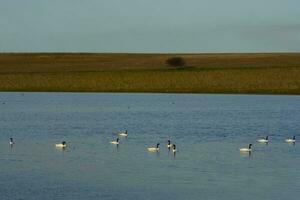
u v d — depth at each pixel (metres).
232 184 54.19
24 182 54.25
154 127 96.56
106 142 78.38
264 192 51.59
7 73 196.12
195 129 93.62
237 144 77.00
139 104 140.38
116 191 51.44
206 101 148.75
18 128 94.12
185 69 194.62
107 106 134.62
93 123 102.12
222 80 181.62
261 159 65.94
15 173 57.97
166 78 185.62
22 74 192.62
